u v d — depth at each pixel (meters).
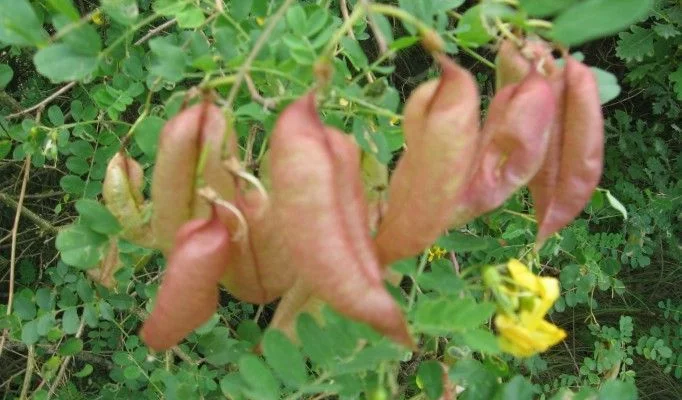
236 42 0.33
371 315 0.21
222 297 0.70
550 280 0.29
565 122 0.27
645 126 0.88
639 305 0.83
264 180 0.31
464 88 0.23
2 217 0.70
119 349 0.56
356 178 0.23
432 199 0.23
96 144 0.42
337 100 0.33
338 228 0.21
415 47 0.70
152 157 0.32
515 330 0.29
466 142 0.23
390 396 0.31
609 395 0.29
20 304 0.42
